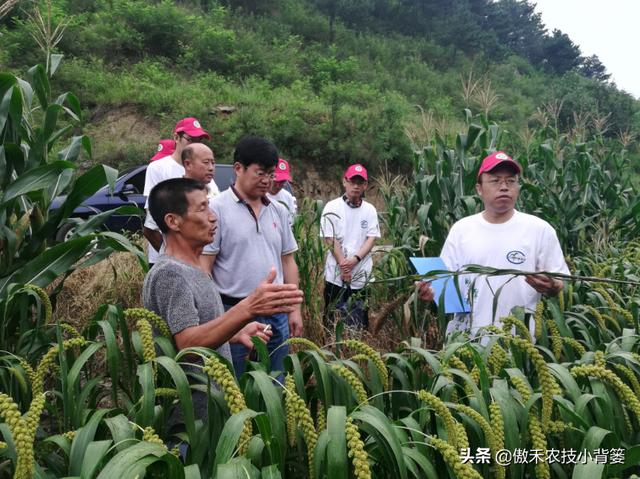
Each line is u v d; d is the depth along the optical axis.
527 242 2.73
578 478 1.17
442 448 1.15
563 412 1.49
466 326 2.80
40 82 2.81
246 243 2.77
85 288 4.05
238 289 2.77
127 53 19.92
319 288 4.18
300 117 15.66
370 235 4.70
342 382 1.54
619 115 19.02
